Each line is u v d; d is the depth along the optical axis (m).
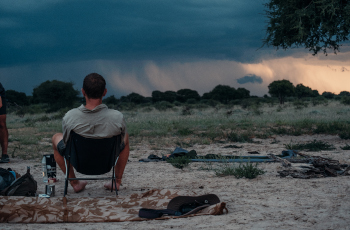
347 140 10.45
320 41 12.20
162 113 31.88
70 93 39.12
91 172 3.84
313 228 2.59
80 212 3.06
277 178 4.87
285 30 12.24
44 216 2.93
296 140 10.94
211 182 4.75
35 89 44.59
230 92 78.81
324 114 21.94
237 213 3.08
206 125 16.23
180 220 2.90
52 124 17.41
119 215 3.04
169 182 4.86
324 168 5.06
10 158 7.68
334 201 3.40
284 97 66.19
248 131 12.78
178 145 10.03
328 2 10.86
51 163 4.89
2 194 3.59
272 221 2.79
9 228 2.71
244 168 5.20
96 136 3.57
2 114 6.95
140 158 7.74
